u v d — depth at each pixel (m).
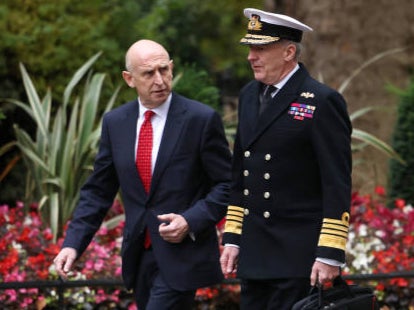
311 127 7.62
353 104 17.61
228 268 8.12
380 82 17.53
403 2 17.55
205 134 8.34
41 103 13.07
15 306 10.58
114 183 8.81
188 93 13.88
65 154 12.16
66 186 12.20
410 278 10.89
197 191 8.48
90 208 8.72
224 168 8.40
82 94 14.54
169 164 8.34
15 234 11.47
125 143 8.48
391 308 11.13
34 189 13.05
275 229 7.82
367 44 17.56
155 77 8.23
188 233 8.30
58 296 10.19
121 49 15.39
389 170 14.56
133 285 8.66
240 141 8.03
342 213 7.49
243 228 8.00
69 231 8.68
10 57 14.41
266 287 8.00
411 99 14.32
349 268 11.38
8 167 12.98
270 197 7.81
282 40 7.71
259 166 7.82
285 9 18.34
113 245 11.52
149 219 8.39
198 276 8.37
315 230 7.71
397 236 11.95
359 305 7.49
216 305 10.98
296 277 7.70
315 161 7.70
